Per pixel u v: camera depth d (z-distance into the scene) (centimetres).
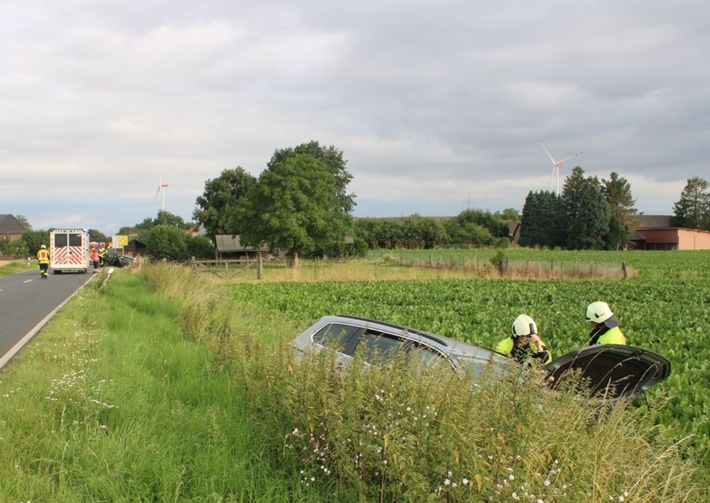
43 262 3931
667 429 665
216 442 554
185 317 1371
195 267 3434
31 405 635
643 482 445
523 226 11931
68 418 622
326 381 524
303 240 5828
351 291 2719
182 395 755
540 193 11850
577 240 11219
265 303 2147
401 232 11319
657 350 1215
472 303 2227
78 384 699
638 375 599
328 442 496
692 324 1661
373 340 708
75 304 2005
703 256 8312
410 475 420
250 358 728
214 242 8706
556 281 3459
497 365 494
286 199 5834
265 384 622
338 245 6781
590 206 11081
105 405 643
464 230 11831
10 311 1903
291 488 495
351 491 457
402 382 480
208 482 483
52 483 473
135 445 546
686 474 491
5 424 573
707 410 761
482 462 402
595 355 612
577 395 514
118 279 3122
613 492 427
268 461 530
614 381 606
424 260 5819
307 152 10225
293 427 539
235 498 456
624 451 479
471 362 533
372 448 451
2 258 9581
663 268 5197
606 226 11088
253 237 6191
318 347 682
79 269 4962
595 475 416
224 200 10494
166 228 8269
